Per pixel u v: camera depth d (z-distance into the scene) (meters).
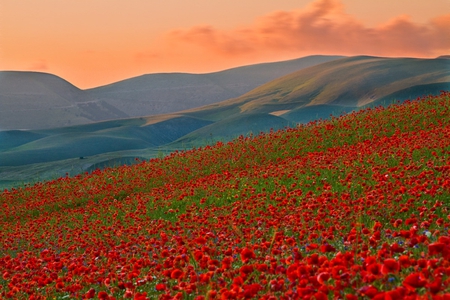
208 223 15.11
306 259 7.52
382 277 6.21
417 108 35.16
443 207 12.80
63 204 32.41
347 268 6.74
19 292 11.18
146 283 9.77
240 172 25.91
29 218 28.92
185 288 7.68
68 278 11.22
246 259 7.41
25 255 15.79
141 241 14.72
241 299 6.48
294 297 6.31
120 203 25.20
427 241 7.89
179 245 11.47
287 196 17.38
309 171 22.61
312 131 36.22
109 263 12.05
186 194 24.05
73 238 18.42
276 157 32.03
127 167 39.91
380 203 13.41
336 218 12.66
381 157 22.06
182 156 38.81
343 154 23.72
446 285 5.69
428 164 17.81
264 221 13.73
